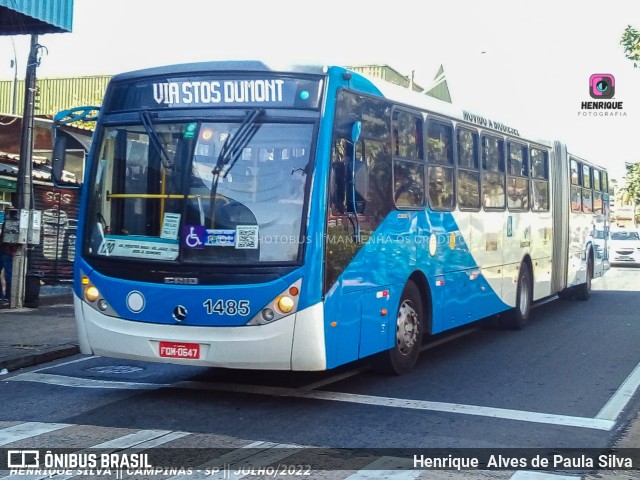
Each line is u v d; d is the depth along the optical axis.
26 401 8.39
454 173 11.12
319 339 7.60
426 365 10.59
